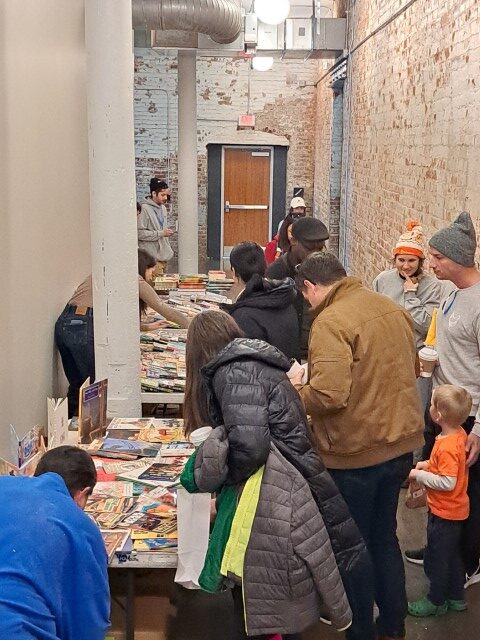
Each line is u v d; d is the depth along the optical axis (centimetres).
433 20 578
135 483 329
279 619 253
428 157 592
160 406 548
